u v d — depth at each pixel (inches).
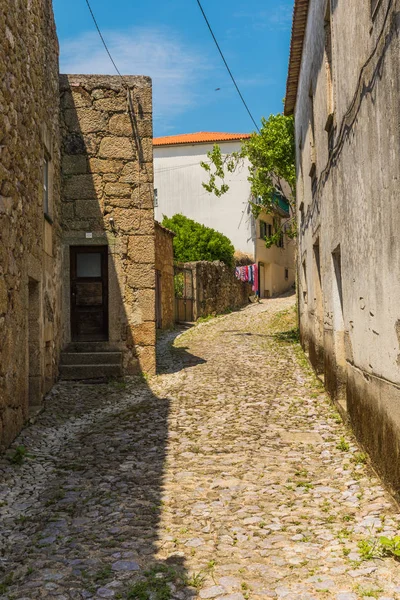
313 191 376.5
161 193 1250.6
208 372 436.5
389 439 177.6
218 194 783.7
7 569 142.6
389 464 178.1
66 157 440.5
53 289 392.8
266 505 179.5
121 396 367.6
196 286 868.0
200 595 126.1
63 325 438.0
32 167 304.5
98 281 447.2
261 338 629.3
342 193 250.4
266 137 664.4
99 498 189.5
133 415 310.7
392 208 164.7
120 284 440.1
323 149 311.0
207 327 758.5
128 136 443.5
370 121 188.2
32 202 305.0
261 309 999.0
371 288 197.9
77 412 324.2
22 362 276.5
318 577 132.0
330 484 195.8
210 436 264.1
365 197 201.3
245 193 1210.0
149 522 168.6
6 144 243.3
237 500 184.4
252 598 124.3
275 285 1374.3
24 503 188.4
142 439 262.7
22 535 163.3
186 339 650.8
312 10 339.0
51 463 230.8
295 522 165.2
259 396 346.9
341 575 132.5
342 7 233.6
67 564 143.2
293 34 398.3
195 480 204.7
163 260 747.4
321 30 300.2
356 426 237.8
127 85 442.6
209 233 1067.9
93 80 442.0
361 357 221.8
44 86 351.3
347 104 228.7
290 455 231.6
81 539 158.1
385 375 181.3
